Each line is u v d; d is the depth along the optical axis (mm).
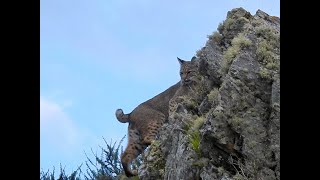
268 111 6582
